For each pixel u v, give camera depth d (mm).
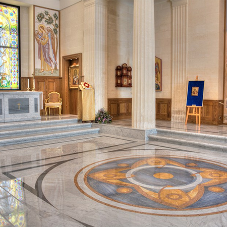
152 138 8383
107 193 4086
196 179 4711
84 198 3896
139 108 8688
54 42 12570
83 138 8789
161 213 3389
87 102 10469
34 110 10133
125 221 3182
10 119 9492
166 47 11359
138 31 8570
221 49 9812
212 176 4879
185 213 3385
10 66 11906
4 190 4215
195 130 8391
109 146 7512
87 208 3551
